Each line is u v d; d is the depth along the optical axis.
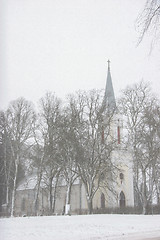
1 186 46.38
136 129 40.56
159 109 38.59
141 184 45.41
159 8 9.48
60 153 38.56
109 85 59.06
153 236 16.50
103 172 39.53
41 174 41.38
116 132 48.69
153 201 48.47
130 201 53.88
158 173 41.19
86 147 38.78
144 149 39.66
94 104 40.81
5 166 42.88
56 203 60.69
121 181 53.81
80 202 55.94
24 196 62.06
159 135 37.44
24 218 27.73
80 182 49.59
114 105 43.34
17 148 40.94
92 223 23.09
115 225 22.05
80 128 38.81
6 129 42.78
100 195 53.69
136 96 42.62
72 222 23.61
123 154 46.00
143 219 27.89
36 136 41.66
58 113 41.62
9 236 15.41
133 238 15.67
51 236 15.71
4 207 46.16
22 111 42.81
